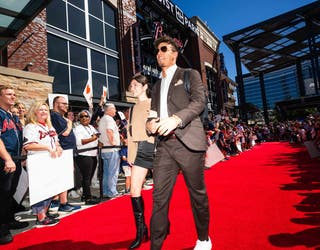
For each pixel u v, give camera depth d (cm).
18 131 311
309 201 330
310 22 2491
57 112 385
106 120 447
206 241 183
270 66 3722
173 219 287
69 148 384
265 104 3841
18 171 302
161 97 183
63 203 356
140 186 235
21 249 230
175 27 2141
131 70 1344
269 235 225
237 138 1288
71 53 1061
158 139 171
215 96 2747
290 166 682
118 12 1371
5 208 251
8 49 773
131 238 241
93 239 244
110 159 442
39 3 534
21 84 729
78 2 1130
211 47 2712
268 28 2602
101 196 416
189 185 172
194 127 169
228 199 367
